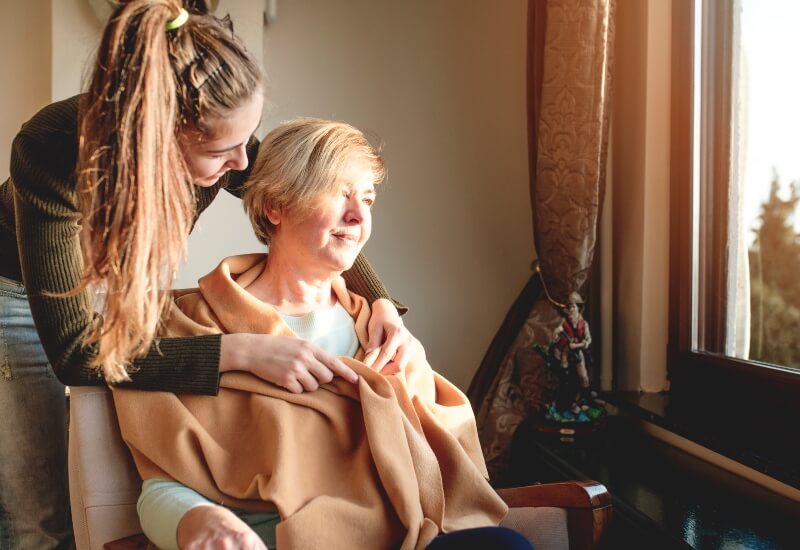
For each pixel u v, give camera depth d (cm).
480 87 280
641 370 224
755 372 181
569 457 196
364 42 275
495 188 281
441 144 279
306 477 117
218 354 119
